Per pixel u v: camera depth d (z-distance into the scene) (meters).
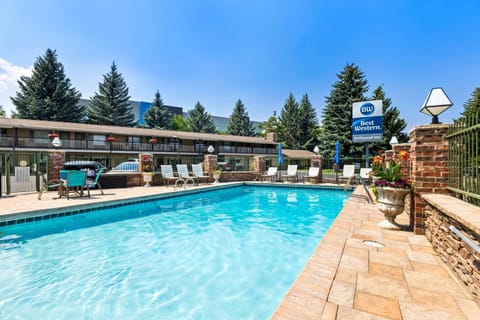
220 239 4.77
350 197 7.61
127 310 2.56
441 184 3.63
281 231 5.31
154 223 5.88
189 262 3.73
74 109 35.66
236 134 51.97
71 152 24.00
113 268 3.51
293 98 44.59
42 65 34.16
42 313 2.49
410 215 4.20
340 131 28.45
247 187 13.09
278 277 3.27
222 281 3.16
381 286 2.30
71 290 2.93
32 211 5.45
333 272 2.57
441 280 2.42
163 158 29.23
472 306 2.00
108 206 6.92
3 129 22.53
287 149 41.38
